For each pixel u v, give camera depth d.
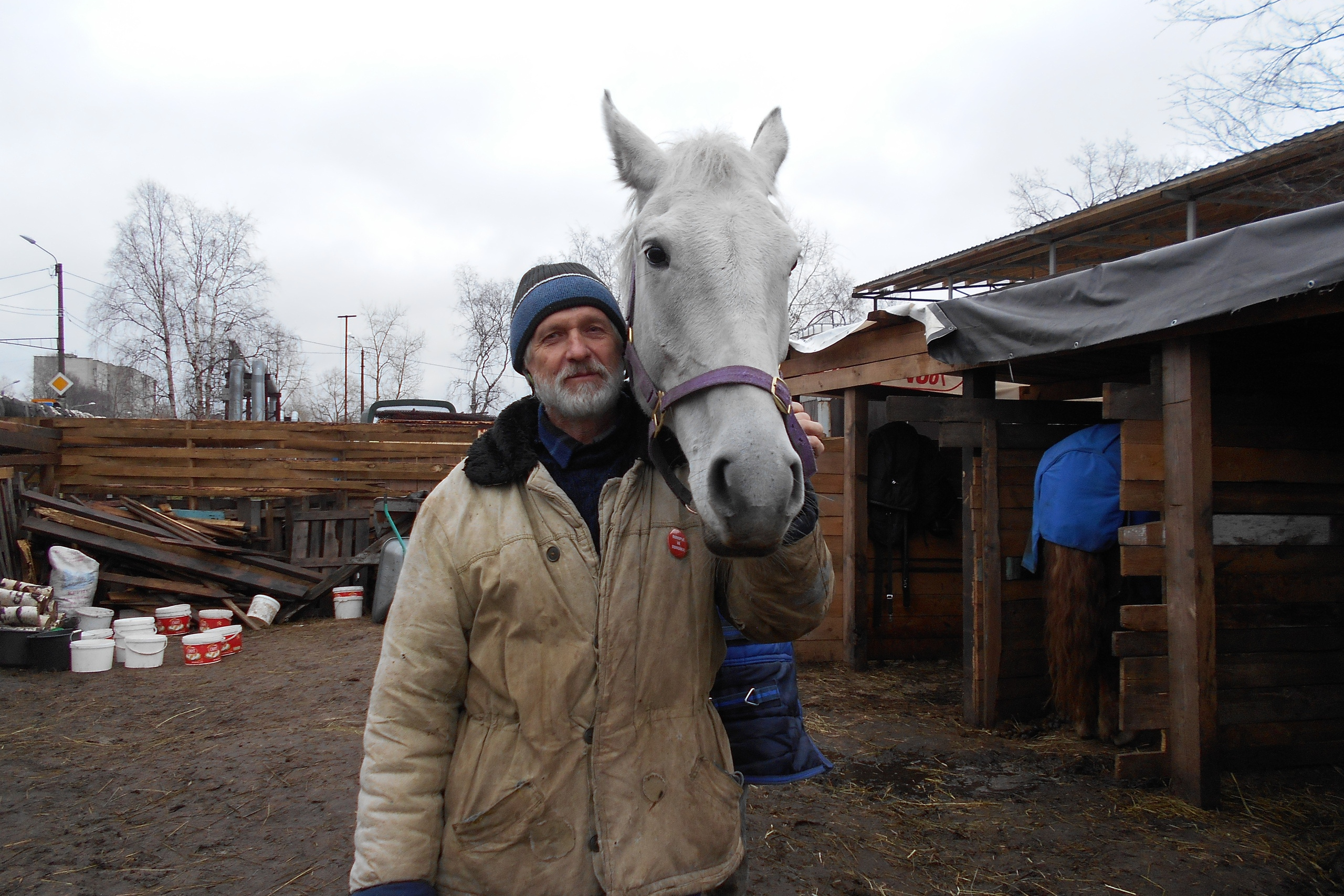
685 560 1.27
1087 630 3.90
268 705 4.84
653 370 1.25
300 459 8.91
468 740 1.23
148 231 26.30
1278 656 3.60
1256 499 3.60
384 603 7.45
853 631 5.66
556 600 1.20
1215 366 3.99
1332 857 2.75
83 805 3.33
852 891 2.59
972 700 4.35
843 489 5.89
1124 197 8.70
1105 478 3.79
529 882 1.15
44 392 39.28
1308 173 7.68
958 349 4.25
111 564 7.51
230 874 2.75
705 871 1.19
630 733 1.19
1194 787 3.20
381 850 1.13
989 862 2.79
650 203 1.35
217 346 26.03
